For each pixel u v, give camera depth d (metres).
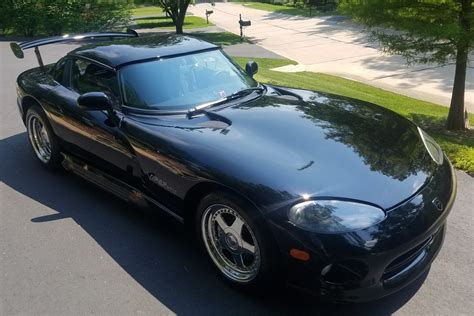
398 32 8.11
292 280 2.47
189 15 38.25
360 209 2.38
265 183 2.50
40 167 4.80
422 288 2.76
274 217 2.41
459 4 6.55
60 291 2.84
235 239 2.71
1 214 3.83
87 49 4.23
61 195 4.15
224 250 2.84
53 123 4.26
